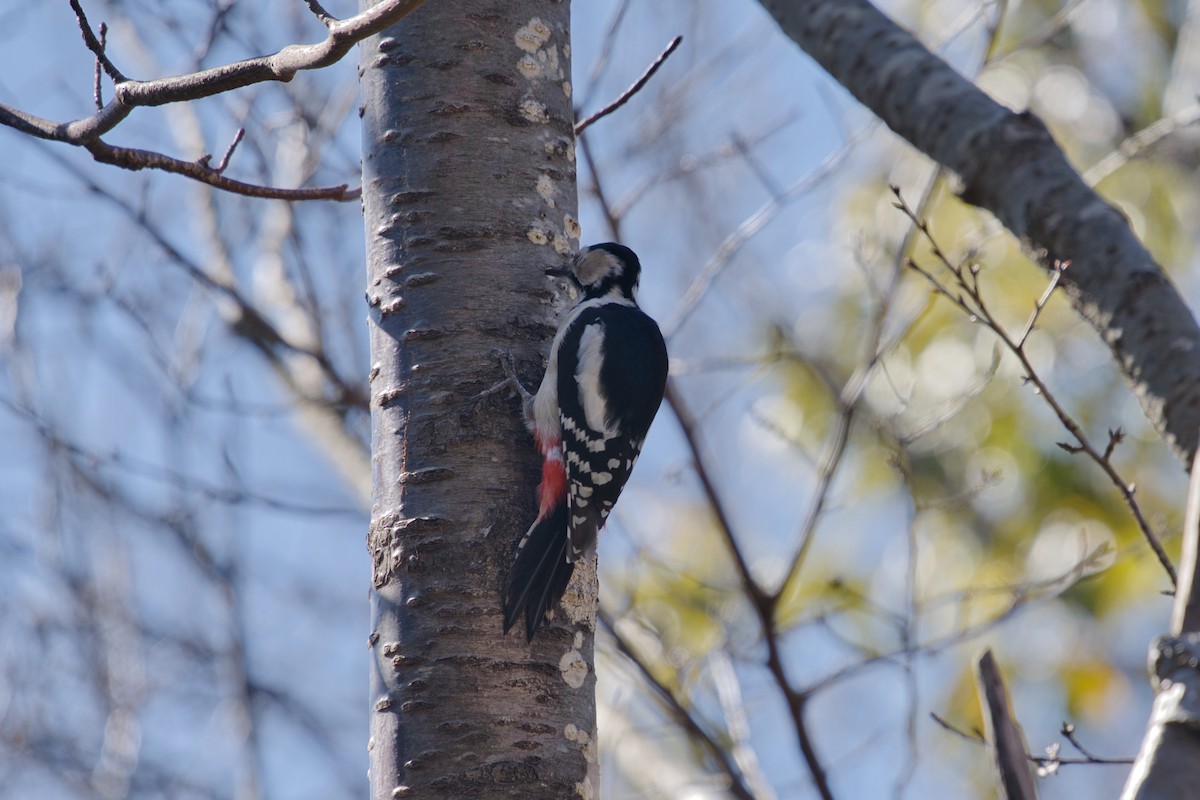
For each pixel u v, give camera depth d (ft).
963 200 26.50
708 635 40.32
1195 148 43.83
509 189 25.18
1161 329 22.70
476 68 25.43
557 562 23.47
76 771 46.37
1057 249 24.63
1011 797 15.46
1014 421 41.06
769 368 42.32
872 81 28.04
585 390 27.30
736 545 35.27
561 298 25.39
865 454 42.19
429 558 22.95
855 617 40.75
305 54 20.30
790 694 33.99
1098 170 36.27
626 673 37.17
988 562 41.06
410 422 23.93
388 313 24.70
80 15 23.16
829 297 45.55
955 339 41.70
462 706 22.00
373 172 25.43
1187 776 13.12
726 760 34.99
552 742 22.27
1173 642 13.66
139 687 47.42
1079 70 45.88
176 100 22.70
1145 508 40.55
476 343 24.29
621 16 37.55
